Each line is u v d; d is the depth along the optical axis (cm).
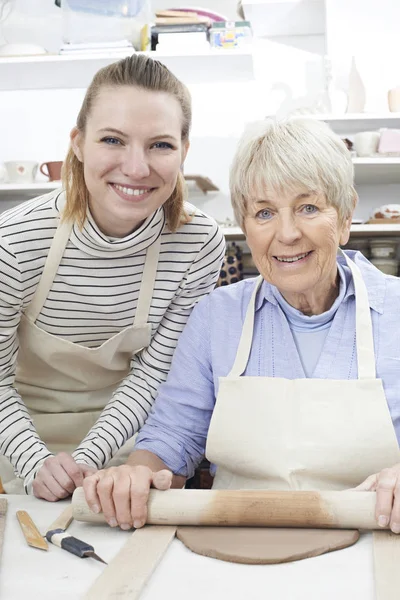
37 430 181
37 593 92
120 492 114
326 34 279
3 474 175
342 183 128
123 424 160
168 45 280
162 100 139
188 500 113
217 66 289
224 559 101
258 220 131
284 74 301
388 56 297
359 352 132
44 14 297
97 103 139
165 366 167
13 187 282
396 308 136
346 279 141
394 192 301
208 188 298
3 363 162
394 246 279
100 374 176
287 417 129
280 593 90
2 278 150
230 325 143
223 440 133
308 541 106
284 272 131
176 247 160
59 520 120
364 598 89
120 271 157
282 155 125
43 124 309
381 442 126
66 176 149
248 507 111
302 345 139
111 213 144
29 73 293
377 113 276
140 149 138
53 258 153
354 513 108
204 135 305
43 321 163
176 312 167
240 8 292
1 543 109
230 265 280
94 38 280
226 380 135
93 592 90
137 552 103
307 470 127
